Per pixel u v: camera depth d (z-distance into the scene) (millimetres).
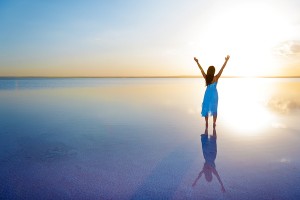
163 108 12172
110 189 3652
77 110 11578
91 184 3812
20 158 4973
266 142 6043
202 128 7672
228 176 4109
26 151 5434
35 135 6844
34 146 5809
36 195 3480
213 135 6773
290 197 3420
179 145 5840
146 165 4586
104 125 8180
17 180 3957
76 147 5715
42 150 5500
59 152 5355
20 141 6238
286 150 5410
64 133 7070
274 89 27656
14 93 23000
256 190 3623
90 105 13367
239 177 4070
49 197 3428
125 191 3594
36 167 4496
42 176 4109
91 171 4305
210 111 7156
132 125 8172
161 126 7988
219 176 4109
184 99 16625
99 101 15359
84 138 6516
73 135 6828
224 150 5449
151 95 20141
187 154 5191
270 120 8883
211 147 5676
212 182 3889
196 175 4152
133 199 3373
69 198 3396
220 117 9570
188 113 10672
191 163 4688
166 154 5203
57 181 3920
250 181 3920
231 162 4727
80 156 5086
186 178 4035
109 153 5273
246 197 3428
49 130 7461
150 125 8148
